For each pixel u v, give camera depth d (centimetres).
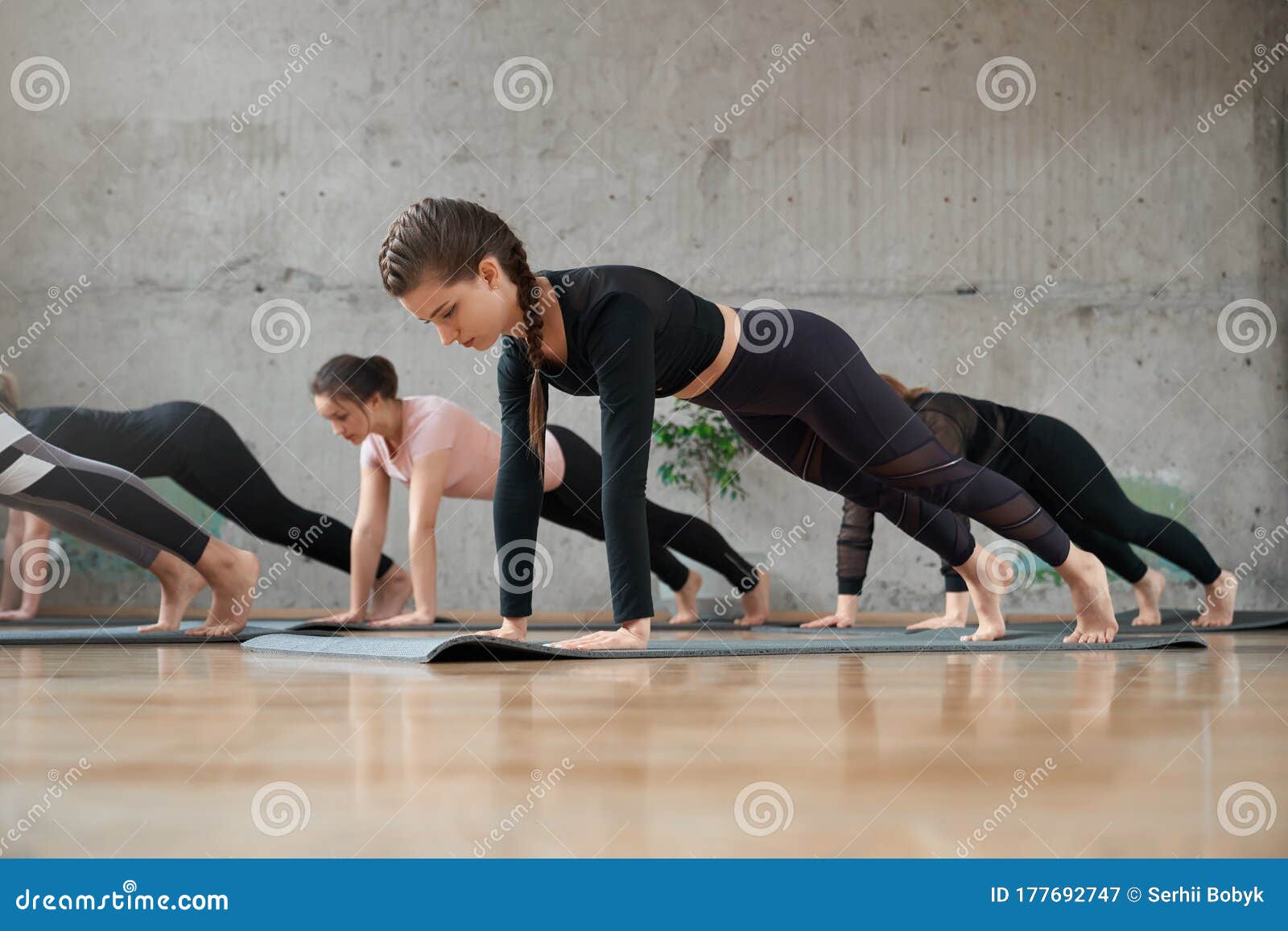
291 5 775
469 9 777
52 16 769
